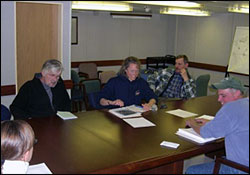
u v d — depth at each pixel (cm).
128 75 321
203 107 327
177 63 398
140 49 809
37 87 280
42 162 179
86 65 699
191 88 395
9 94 351
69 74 401
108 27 746
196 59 789
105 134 229
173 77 403
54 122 253
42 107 284
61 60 391
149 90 338
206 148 212
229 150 197
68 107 309
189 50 805
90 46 726
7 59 344
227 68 662
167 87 404
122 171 177
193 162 333
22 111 275
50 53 401
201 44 770
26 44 402
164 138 225
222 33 714
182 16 811
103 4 411
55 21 388
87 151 197
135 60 320
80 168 173
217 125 197
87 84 479
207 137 206
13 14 338
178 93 403
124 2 384
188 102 348
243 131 189
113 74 585
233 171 197
